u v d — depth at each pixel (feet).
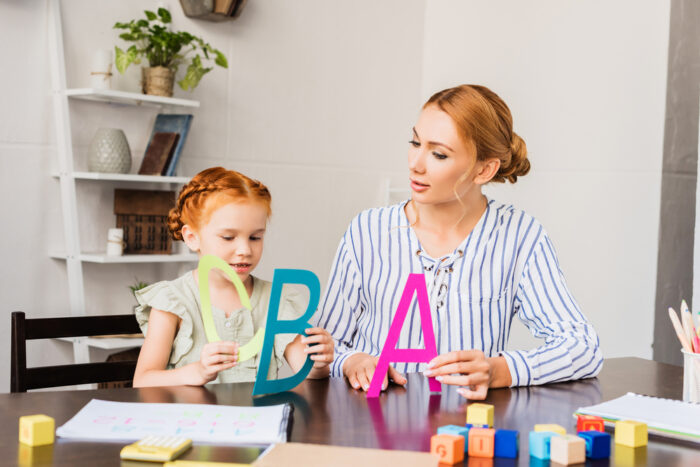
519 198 10.53
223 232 4.42
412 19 11.82
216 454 2.81
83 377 4.89
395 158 11.82
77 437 2.96
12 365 4.66
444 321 4.98
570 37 9.86
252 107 10.17
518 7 10.49
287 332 3.85
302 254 10.84
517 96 10.51
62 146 8.39
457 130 4.46
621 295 9.35
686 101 8.99
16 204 8.34
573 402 3.91
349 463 2.65
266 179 10.37
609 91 9.44
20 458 2.70
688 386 3.86
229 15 9.41
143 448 2.74
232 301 4.74
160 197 9.07
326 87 10.93
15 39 8.22
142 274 9.37
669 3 8.84
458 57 11.39
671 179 9.03
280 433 3.02
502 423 3.44
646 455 3.03
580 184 9.78
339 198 11.21
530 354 4.30
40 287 8.58
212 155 9.79
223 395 3.73
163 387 3.86
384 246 5.12
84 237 8.80
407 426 3.30
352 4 11.12
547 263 5.02
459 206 4.97
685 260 9.22
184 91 9.45
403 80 11.80
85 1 8.70
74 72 8.66
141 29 9.02
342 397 3.80
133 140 9.19
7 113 8.21
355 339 5.29
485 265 5.00
